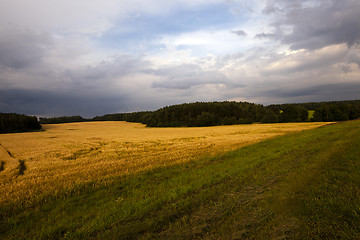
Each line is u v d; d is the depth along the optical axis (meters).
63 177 10.52
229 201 5.30
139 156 16.58
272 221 4.07
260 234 3.70
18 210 6.46
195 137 33.78
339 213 4.03
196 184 7.06
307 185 5.63
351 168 6.65
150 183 8.52
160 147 22.06
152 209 5.32
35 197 7.52
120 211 5.39
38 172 12.31
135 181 9.04
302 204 4.58
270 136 27.16
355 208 4.09
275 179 6.72
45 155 19.70
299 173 6.91
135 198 6.46
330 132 19.70
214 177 7.89
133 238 4.11
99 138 39.34
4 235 4.91
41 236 4.54
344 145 11.01
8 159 17.88
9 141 36.56
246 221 4.22
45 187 8.77
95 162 14.84
